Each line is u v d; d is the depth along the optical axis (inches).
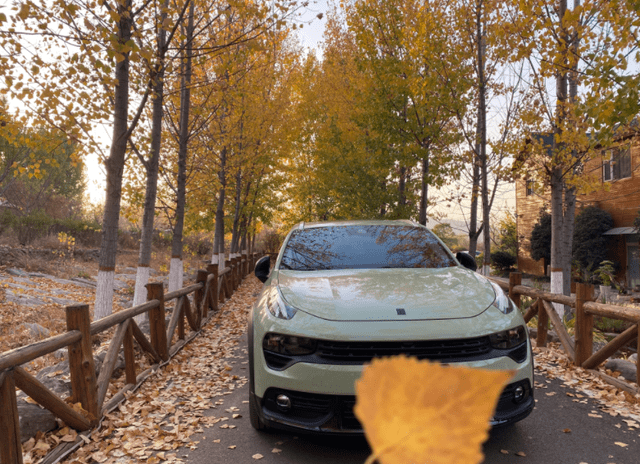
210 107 462.9
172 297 243.6
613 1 225.3
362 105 415.5
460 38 406.0
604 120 220.2
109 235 268.7
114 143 274.2
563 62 279.4
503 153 355.9
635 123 283.1
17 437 106.7
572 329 298.7
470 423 6.5
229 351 257.0
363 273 154.0
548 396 168.6
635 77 211.6
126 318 178.9
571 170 345.7
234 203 782.5
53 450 125.4
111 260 268.7
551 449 126.3
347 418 116.0
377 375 7.0
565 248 397.1
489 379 6.6
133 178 422.3
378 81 384.8
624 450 125.4
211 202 665.6
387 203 493.7
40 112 259.4
